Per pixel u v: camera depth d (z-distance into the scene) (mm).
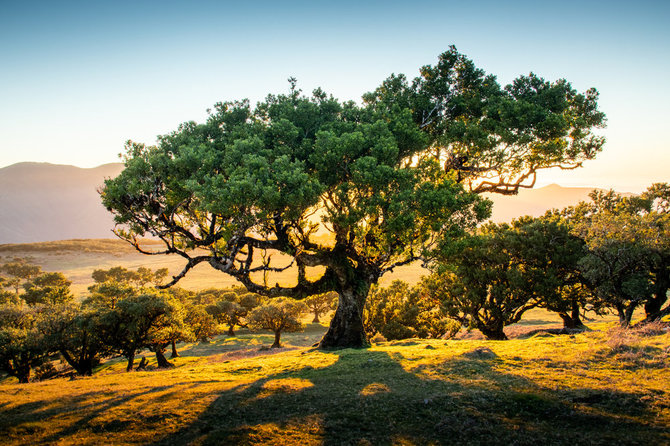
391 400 11812
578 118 25859
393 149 20094
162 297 35562
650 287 26516
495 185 29703
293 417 10891
